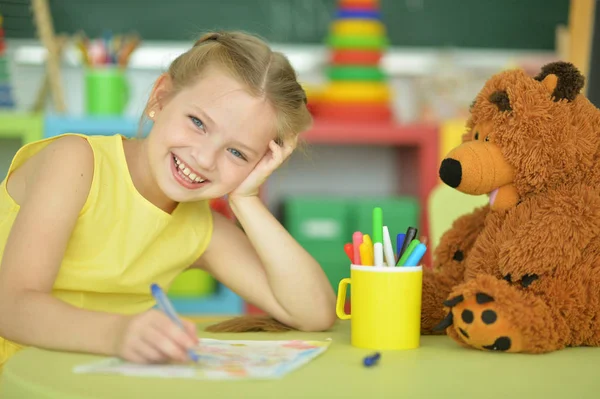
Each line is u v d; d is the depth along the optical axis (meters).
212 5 2.86
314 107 2.56
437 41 2.96
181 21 2.84
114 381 0.65
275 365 0.72
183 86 1.07
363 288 0.87
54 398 0.61
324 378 0.69
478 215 1.05
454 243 1.05
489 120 0.95
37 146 1.14
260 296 1.14
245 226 1.12
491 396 0.62
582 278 0.89
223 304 2.41
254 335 0.99
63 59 2.78
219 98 1.04
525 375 0.72
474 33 2.96
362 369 0.73
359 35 2.53
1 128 2.30
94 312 0.83
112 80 2.41
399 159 2.97
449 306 0.86
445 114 2.73
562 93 0.92
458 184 0.93
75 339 0.80
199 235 1.20
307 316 1.08
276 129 1.08
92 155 1.08
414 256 0.88
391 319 0.85
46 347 0.82
